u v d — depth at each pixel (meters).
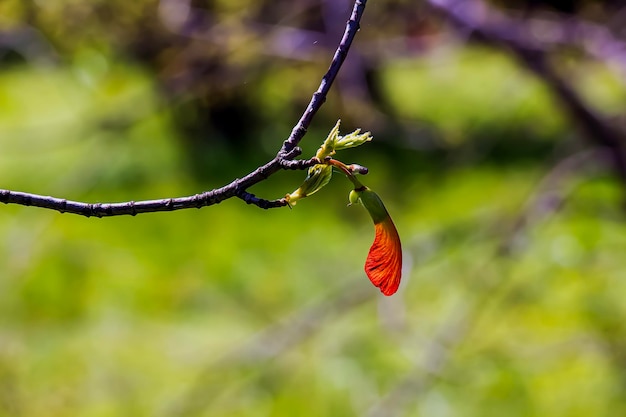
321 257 9.67
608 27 7.57
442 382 6.75
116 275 9.23
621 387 6.68
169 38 7.20
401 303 6.14
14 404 6.96
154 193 10.87
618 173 6.90
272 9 7.81
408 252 6.49
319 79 8.11
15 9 6.57
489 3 7.35
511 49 6.50
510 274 7.21
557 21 7.51
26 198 1.94
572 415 6.47
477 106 11.89
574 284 7.88
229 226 10.52
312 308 6.91
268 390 6.84
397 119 9.80
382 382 6.88
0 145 11.73
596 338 6.95
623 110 8.83
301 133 1.88
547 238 8.45
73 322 8.32
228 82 7.63
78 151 11.58
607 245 7.96
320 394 6.83
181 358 7.66
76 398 7.07
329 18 7.32
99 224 10.36
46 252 9.30
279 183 11.61
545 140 11.65
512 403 6.58
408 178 11.38
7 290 8.63
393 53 7.58
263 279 9.21
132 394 7.13
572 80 7.67
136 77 8.85
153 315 8.53
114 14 6.90
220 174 11.45
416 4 6.95
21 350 7.71
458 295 7.85
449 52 7.99
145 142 11.96
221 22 7.17
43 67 7.91
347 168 1.89
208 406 6.63
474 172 11.23
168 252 9.84
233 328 8.23
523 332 7.33
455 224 7.37
